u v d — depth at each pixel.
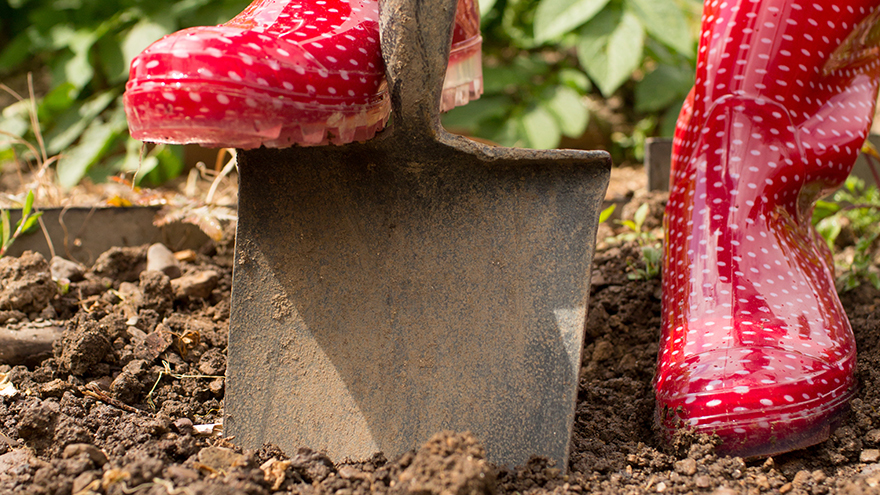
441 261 1.18
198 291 1.35
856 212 1.54
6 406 1.21
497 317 1.17
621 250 1.41
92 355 1.24
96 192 2.11
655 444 1.18
